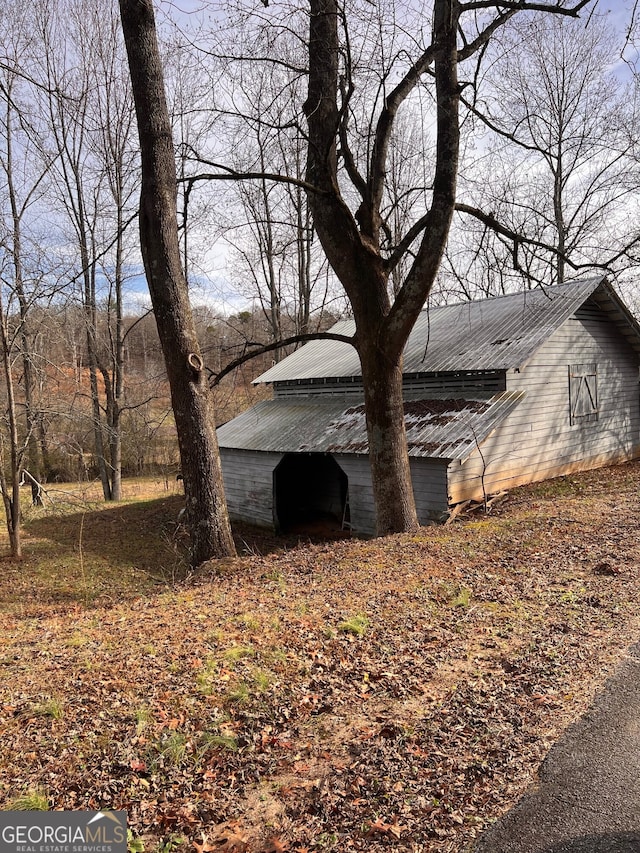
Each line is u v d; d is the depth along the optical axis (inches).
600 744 147.2
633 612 228.1
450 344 640.4
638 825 119.6
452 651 199.6
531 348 560.4
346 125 363.6
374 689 176.1
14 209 685.3
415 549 323.0
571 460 661.3
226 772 139.6
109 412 912.9
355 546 346.6
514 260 380.8
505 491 557.6
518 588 256.1
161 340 343.6
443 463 481.4
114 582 470.0
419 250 350.9
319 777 137.5
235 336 880.3
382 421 385.7
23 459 590.9
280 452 633.6
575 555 300.5
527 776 136.5
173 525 671.8
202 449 349.7
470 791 131.7
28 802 125.0
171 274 336.5
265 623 216.8
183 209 349.1
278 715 161.5
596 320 703.7
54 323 618.8
